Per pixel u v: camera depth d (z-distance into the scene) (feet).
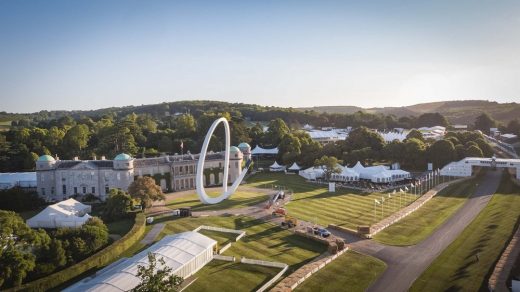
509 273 207.51
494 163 532.32
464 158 581.94
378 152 628.69
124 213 361.10
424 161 596.29
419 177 552.41
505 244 252.21
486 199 400.88
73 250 250.16
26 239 231.91
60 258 236.63
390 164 646.74
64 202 374.43
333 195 447.01
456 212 355.77
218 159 557.33
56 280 220.23
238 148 603.26
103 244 275.80
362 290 204.95
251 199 431.43
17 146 626.64
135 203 379.55
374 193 455.22
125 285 194.29
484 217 332.19
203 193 378.94
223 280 220.02
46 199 460.14
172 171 514.27
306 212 367.04
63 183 469.16
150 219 338.95
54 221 332.39
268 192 472.03
